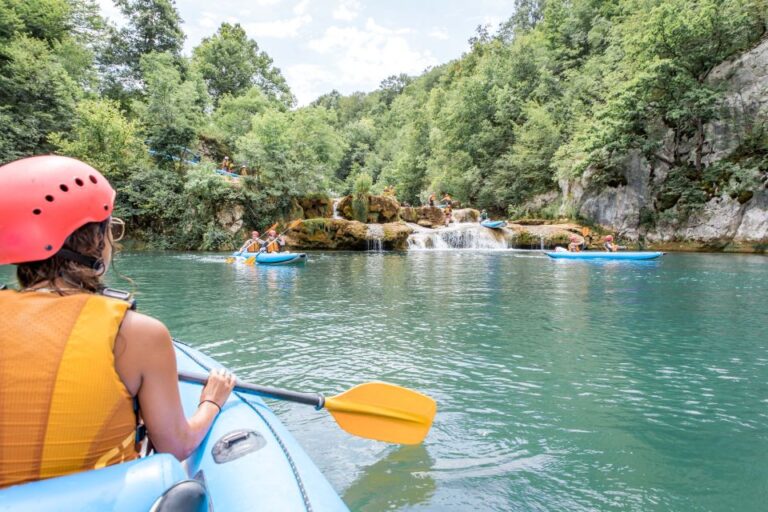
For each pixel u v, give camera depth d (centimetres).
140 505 84
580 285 901
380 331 533
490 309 662
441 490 219
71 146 1938
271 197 2245
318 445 262
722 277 1011
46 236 96
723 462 247
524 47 3312
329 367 404
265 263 1357
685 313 629
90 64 2805
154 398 109
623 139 2095
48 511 78
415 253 1861
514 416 304
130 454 104
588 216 2372
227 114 3394
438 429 284
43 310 93
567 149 2448
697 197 2059
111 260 114
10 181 95
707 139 2125
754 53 2031
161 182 2141
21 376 89
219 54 4156
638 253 1459
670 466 243
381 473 233
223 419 173
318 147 2938
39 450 90
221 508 123
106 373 94
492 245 2159
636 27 2411
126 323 100
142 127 2277
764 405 322
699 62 2138
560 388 355
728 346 467
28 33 2295
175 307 676
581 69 3053
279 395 204
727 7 2033
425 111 4225
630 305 690
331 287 883
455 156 3158
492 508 206
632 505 209
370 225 2083
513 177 2855
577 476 233
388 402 232
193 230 2094
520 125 3028
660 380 372
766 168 1900
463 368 402
